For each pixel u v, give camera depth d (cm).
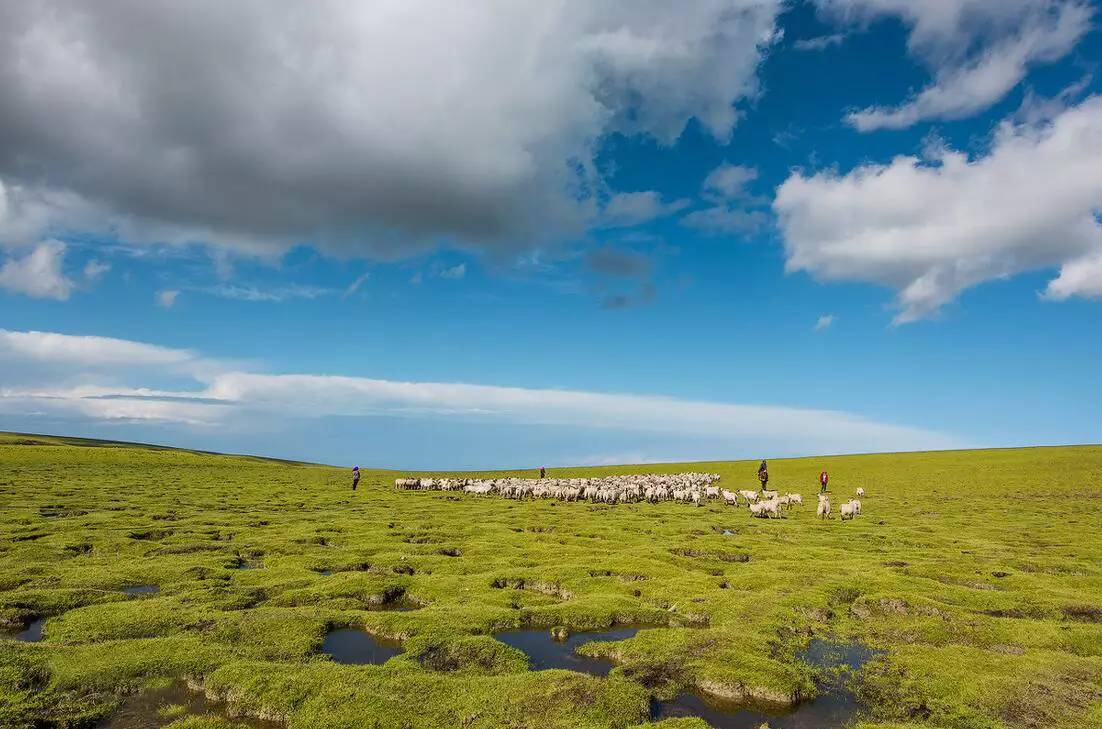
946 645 1634
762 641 1587
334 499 5491
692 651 1513
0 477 6166
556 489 6056
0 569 2275
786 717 1233
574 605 1908
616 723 1152
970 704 1269
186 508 4366
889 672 1448
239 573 2303
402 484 7212
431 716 1164
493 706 1203
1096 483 6344
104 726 1147
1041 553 2953
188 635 1566
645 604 1956
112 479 6700
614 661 1520
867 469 9250
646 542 3164
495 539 3219
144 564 2386
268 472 10112
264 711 1183
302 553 2744
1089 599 2034
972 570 2494
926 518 4419
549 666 1484
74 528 3228
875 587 2175
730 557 2836
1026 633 1698
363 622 1745
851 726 1197
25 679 1280
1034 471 7519
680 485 6819
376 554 2736
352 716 1148
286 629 1627
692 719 1173
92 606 1805
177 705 1229
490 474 12350
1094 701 1264
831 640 1684
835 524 4072
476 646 1531
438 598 2027
